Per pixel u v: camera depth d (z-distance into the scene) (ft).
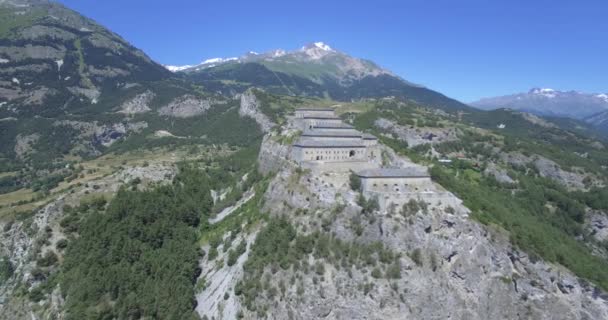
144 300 627.87
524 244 607.37
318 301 538.88
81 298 638.12
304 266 567.18
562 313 582.76
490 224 620.08
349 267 553.23
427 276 548.72
